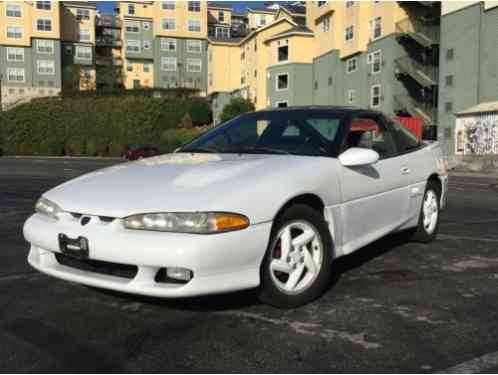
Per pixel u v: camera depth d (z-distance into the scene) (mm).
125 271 3166
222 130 4594
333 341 2924
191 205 2979
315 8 43906
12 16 67938
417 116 33438
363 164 3836
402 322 3225
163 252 2893
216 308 3439
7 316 3363
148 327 3141
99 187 3422
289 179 3391
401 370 2578
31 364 2664
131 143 49344
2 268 4605
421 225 5242
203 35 74750
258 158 3732
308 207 3514
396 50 34344
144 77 77562
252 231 3072
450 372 2564
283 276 3445
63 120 51062
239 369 2586
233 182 3205
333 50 40812
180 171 3496
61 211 3338
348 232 3910
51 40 70062
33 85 69438
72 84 70938
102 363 2674
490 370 2590
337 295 3746
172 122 51656
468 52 28609
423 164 5078
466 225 6848
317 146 4004
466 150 26703
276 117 4461
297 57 44844
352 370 2574
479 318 3307
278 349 2816
